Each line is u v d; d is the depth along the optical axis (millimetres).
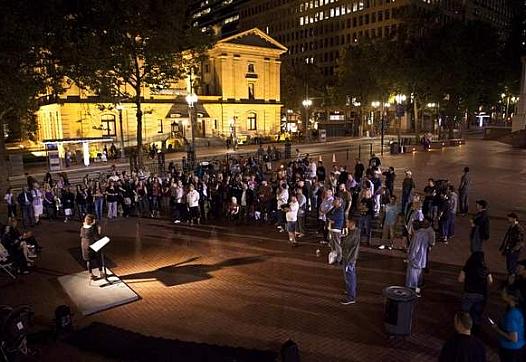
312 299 9938
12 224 12484
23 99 18469
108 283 11203
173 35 28625
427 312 9102
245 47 64000
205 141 56125
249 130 65625
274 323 8844
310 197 17594
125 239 15469
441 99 51625
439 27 51125
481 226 10352
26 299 10453
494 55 54938
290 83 75188
